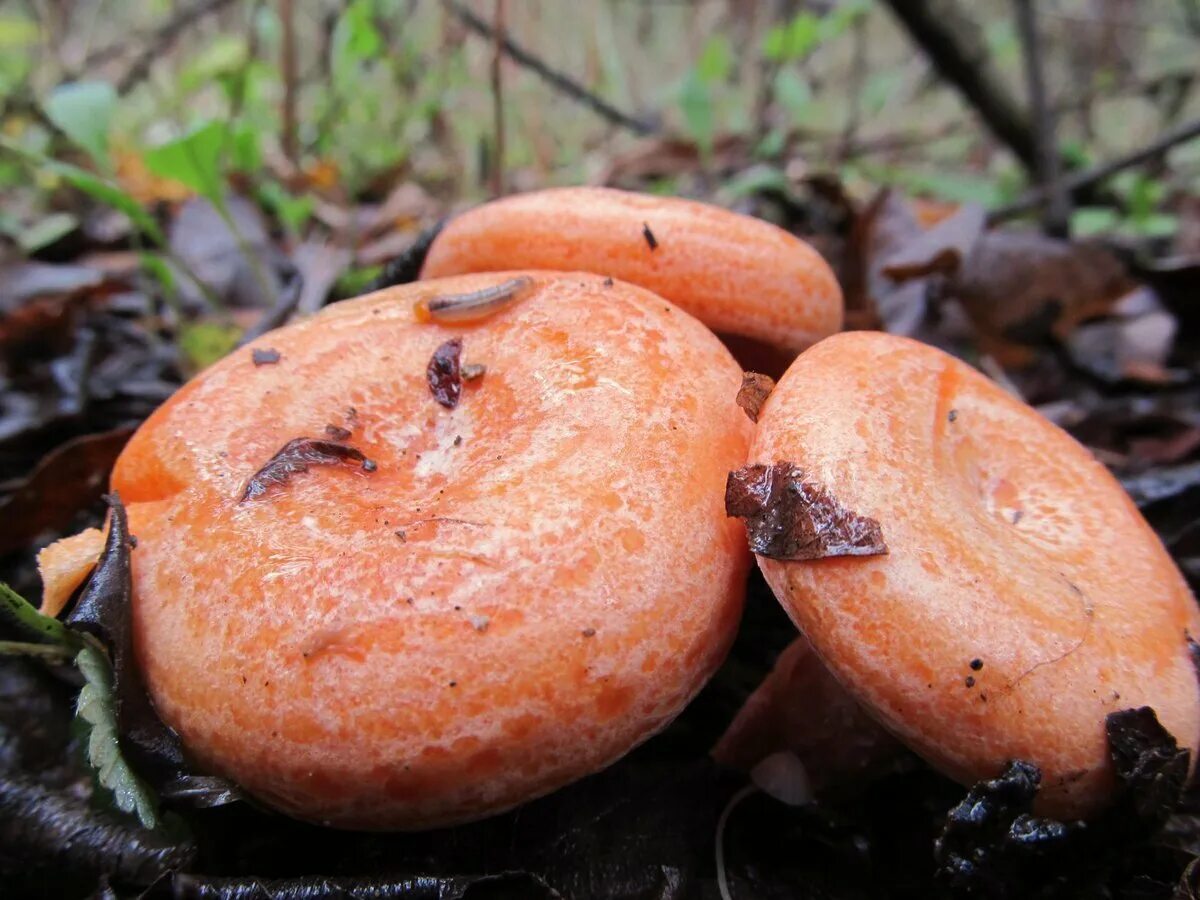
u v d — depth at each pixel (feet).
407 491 0.45
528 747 0.38
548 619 0.37
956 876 0.40
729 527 0.43
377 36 1.50
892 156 2.18
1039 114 1.49
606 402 0.44
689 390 0.45
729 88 1.95
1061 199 1.28
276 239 1.27
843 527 0.39
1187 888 0.41
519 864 0.45
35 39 1.80
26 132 1.55
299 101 1.80
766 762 0.50
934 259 0.90
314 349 0.51
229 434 0.46
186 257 1.04
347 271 1.03
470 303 0.51
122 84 1.70
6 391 0.80
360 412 0.49
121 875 0.45
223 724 0.38
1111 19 2.19
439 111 1.63
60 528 0.64
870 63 2.49
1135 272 1.06
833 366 0.46
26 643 0.51
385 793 0.38
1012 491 0.49
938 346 0.95
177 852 0.45
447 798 0.38
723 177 1.54
